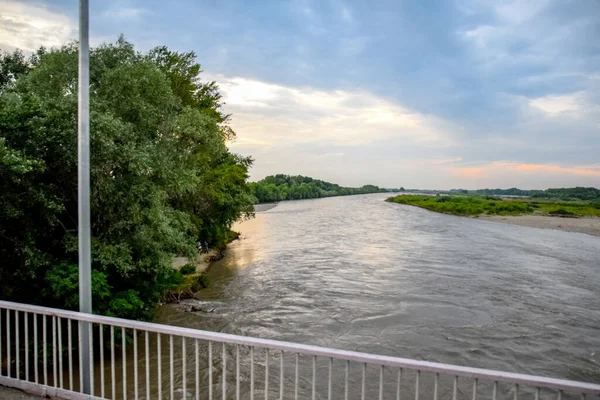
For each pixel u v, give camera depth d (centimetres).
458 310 1555
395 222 5278
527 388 974
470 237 3728
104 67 1144
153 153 1082
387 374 1018
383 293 1786
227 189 2723
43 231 946
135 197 1029
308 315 1495
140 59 1287
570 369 1084
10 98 848
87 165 514
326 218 5966
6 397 509
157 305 1495
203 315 1478
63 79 1060
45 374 519
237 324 1392
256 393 906
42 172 876
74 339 948
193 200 2139
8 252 904
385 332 1330
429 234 3934
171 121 1296
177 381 942
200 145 1681
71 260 974
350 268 2317
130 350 1104
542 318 1472
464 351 1188
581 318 1473
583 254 2812
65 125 865
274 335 1298
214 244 2938
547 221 5591
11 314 938
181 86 2295
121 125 967
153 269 1129
